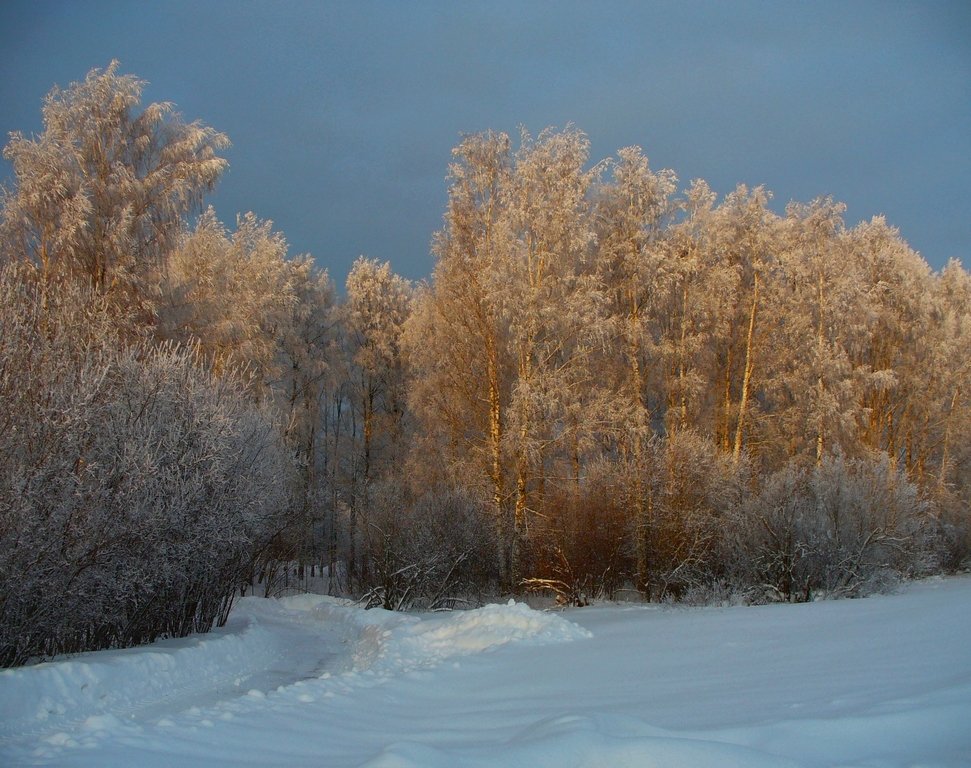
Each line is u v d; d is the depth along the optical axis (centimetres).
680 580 1986
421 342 2316
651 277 2119
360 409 3503
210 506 1241
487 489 2112
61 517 943
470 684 846
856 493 1853
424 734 595
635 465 2114
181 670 1019
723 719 538
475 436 2231
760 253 2398
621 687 750
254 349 2492
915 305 2922
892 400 3078
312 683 821
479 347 2162
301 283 3438
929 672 626
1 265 1691
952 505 2861
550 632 1193
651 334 2236
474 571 2186
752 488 2094
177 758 494
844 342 2627
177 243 2072
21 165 1850
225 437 1302
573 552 2142
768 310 2394
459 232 2153
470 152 2177
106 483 1057
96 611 1046
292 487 2112
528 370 2055
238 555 1503
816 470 1934
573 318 1984
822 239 2534
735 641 963
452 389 2211
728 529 1906
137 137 2031
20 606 912
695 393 2200
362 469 3281
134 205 1966
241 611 2066
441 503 2136
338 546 3164
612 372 2197
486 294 2050
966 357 3106
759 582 1806
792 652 834
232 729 586
